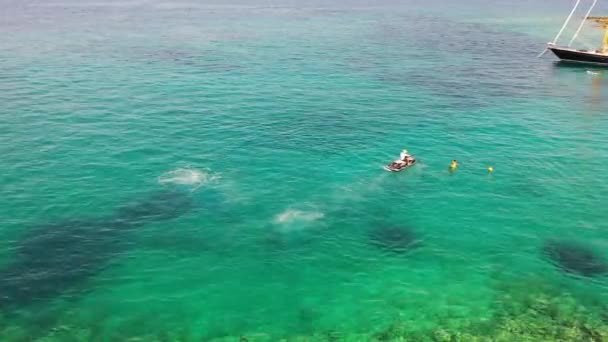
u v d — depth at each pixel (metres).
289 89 75.31
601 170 51.84
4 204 42.81
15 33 108.94
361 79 81.44
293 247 38.88
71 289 34.03
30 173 47.94
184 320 31.78
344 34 120.38
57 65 83.94
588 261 37.72
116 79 77.44
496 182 48.97
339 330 31.03
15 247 37.69
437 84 79.94
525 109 69.50
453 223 42.31
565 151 56.09
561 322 31.58
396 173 50.16
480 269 36.84
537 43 115.31
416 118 64.94
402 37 118.12
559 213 44.00
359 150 55.12
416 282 35.44
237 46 103.12
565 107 70.62
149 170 49.28
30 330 30.62
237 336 30.58
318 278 35.72
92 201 43.81
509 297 33.94
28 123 59.28
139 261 36.91
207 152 53.50
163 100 68.81
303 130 60.03
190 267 36.50
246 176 48.75
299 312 32.53
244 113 65.00
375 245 39.31
